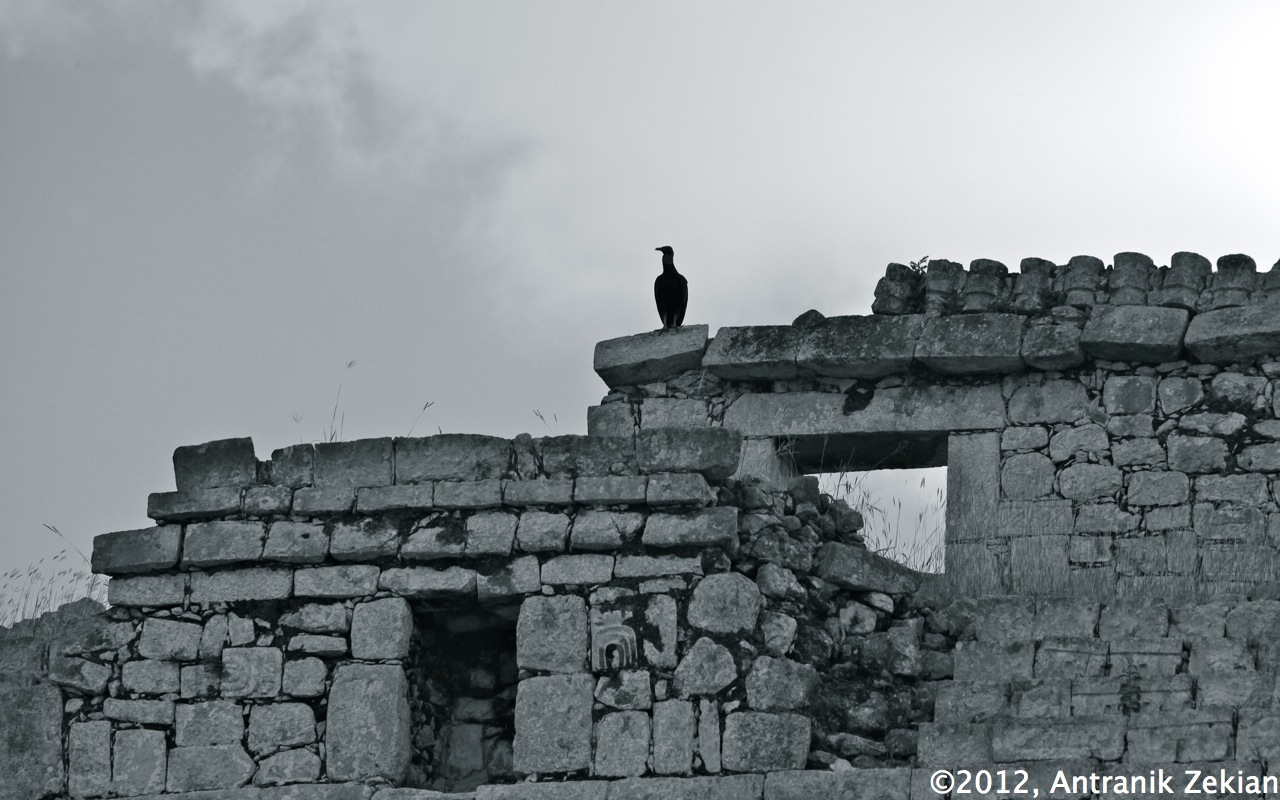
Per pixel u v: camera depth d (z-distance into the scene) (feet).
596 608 87.20
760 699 85.10
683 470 88.63
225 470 91.86
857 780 82.28
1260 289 98.07
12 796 88.94
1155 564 95.71
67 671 90.02
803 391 102.32
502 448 90.22
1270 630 83.41
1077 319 99.55
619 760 85.25
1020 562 97.14
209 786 88.07
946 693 84.53
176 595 90.43
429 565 89.10
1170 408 97.60
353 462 91.20
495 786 85.51
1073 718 81.30
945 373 100.58
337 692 88.12
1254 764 78.02
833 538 91.40
